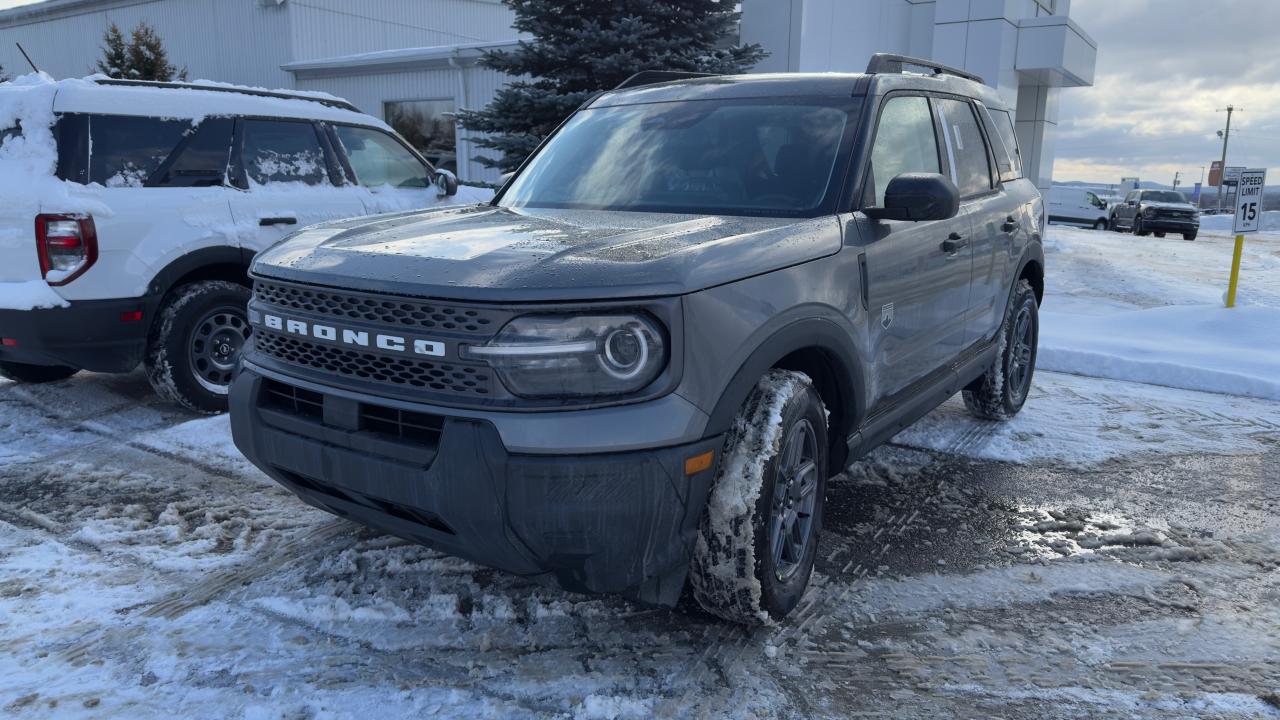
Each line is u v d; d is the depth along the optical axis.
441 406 2.34
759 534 2.57
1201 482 4.34
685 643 2.76
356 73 18.98
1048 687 2.57
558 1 11.05
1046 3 18.92
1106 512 3.94
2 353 4.84
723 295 2.45
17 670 2.56
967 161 4.47
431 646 2.72
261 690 2.48
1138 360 6.63
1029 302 5.28
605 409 2.27
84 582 3.12
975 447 4.82
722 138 3.57
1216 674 2.66
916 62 4.28
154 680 2.52
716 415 2.42
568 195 3.61
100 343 4.71
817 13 13.85
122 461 4.41
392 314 2.43
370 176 6.36
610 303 2.27
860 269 3.11
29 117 4.71
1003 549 3.54
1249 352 6.98
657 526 2.35
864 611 3.00
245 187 5.44
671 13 11.12
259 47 21.89
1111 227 33.50
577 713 2.39
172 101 5.19
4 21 27.44
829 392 3.15
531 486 2.24
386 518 2.59
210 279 5.29
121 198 4.80
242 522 3.66
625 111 4.02
